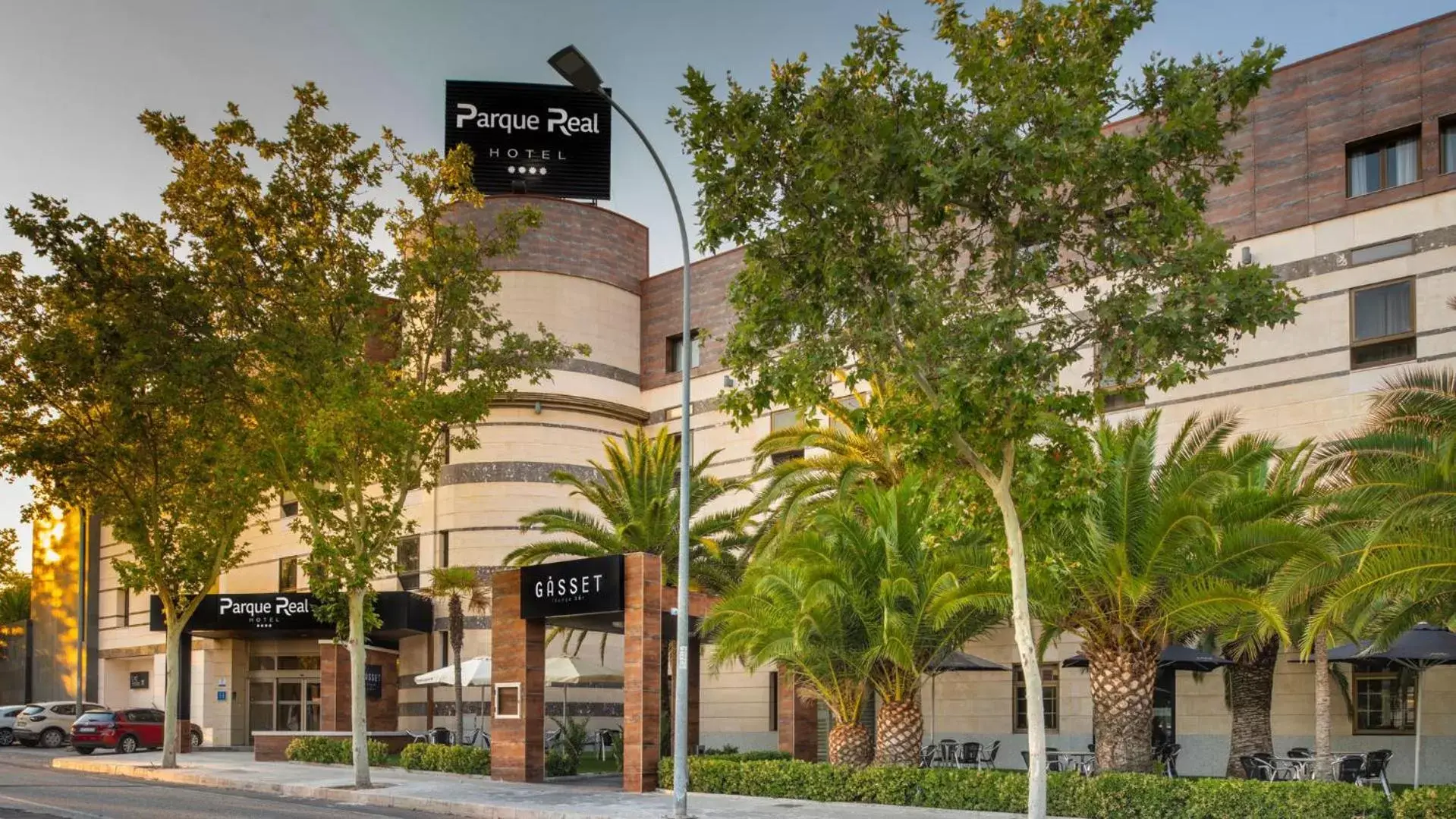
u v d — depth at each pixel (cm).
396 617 3622
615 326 3947
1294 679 2544
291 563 4388
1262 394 2627
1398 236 2483
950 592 1755
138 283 2311
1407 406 1658
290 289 2347
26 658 5778
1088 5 1341
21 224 2292
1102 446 1766
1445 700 2356
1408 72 2505
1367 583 1416
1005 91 1330
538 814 1825
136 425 2662
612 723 3862
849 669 2108
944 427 1314
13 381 2606
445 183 2450
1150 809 1594
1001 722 2989
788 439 2584
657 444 3069
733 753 2747
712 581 2942
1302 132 2642
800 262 1395
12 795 2094
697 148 1368
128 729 3759
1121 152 1298
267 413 2427
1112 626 1775
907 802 1864
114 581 5319
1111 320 1370
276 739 3219
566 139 4109
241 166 2333
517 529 3700
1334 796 1460
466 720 3716
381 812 1950
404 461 2505
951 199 1356
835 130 1320
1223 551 1692
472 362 2520
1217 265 1377
